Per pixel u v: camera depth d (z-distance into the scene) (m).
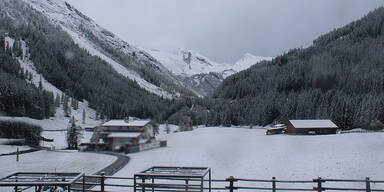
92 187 23.22
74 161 44.19
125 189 22.69
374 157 37.56
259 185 25.44
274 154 47.03
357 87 146.75
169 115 180.25
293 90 171.50
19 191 15.06
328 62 197.75
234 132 113.31
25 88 120.31
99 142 51.50
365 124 99.69
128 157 46.94
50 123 119.75
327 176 29.00
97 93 189.75
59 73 191.00
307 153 46.03
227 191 22.12
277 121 138.25
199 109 171.00
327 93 132.00
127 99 199.25
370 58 187.38
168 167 16.22
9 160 47.44
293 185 25.03
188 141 77.56
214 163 40.25
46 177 14.98
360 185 24.22
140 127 53.03
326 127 91.56
